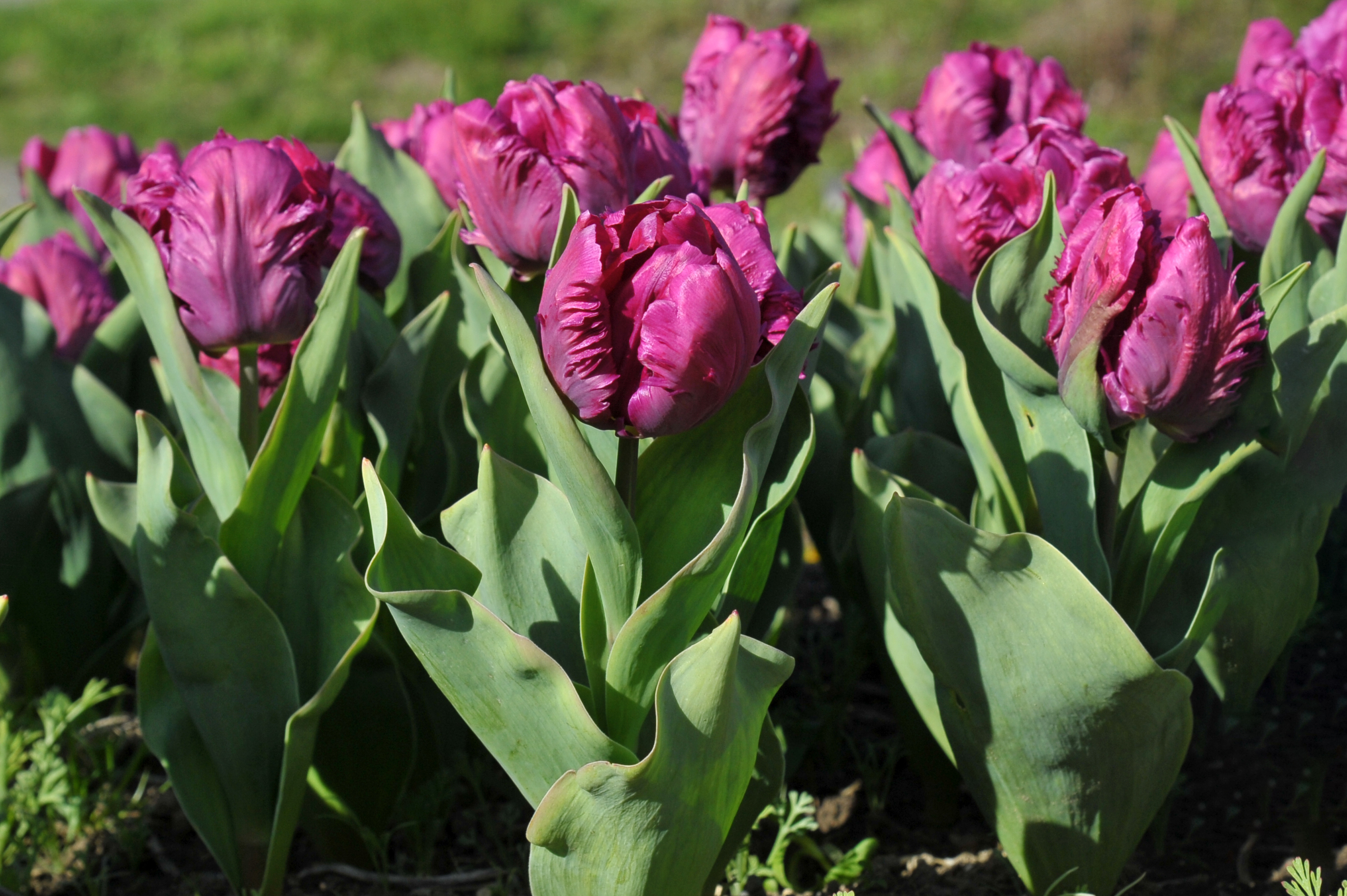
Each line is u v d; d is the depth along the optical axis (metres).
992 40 9.30
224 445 1.50
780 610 1.70
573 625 1.45
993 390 1.66
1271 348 1.43
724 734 1.23
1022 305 1.50
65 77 11.14
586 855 1.27
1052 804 1.44
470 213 1.58
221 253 1.38
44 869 1.87
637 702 1.31
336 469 1.74
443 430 1.74
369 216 1.70
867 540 1.56
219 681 1.53
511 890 1.75
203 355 1.80
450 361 1.82
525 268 1.49
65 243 2.19
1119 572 1.52
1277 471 1.47
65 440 2.06
